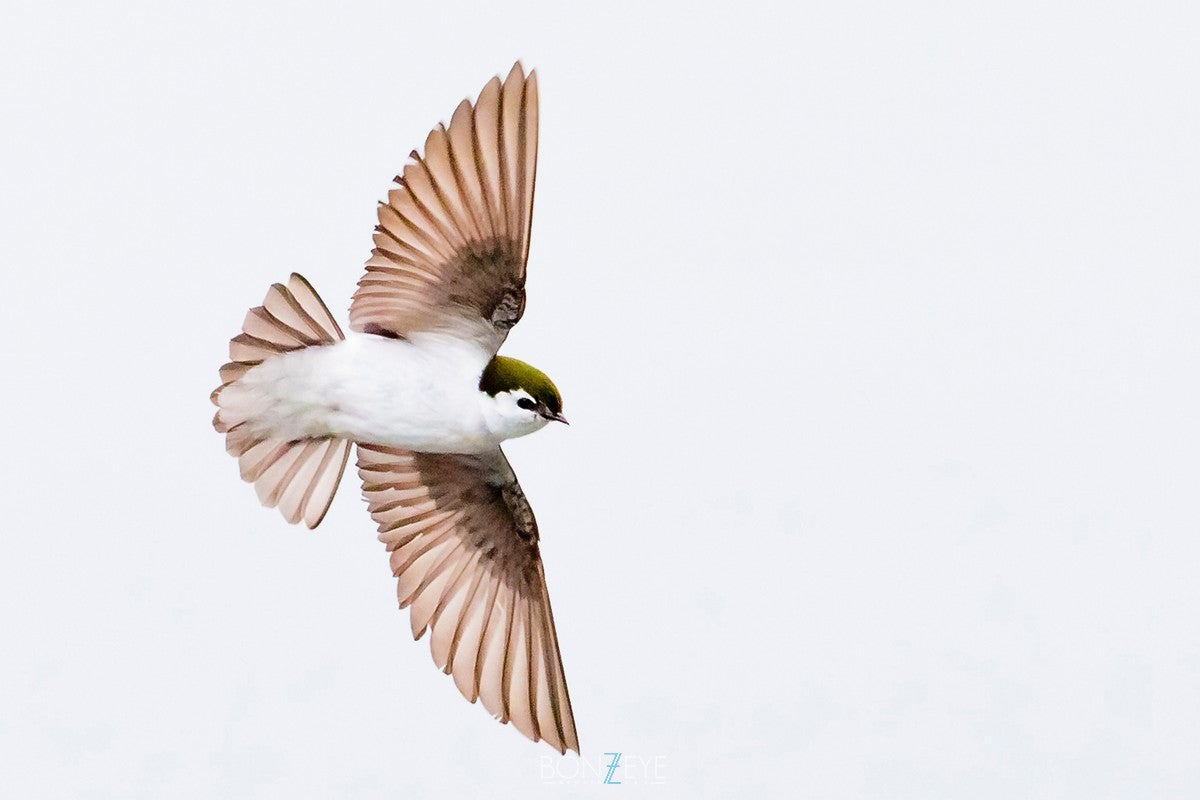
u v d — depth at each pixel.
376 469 12.23
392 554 12.39
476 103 10.59
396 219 10.66
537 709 12.67
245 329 10.86
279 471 11.22
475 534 12.61
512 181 10.78
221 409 11.00
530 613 12.78
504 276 10.95
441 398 11.06
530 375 11.34
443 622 12.53
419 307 11.02
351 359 10.93
